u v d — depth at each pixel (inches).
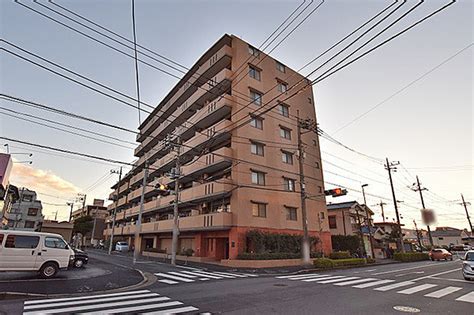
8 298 321.4
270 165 947.3
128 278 497.7
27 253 445.4
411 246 1640.0
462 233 2632.9
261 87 1000.9
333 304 301.7
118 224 1811.0
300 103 1140.5
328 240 1060.5
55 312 263.7
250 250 808.9
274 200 922.7
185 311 271.0
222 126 907.4
